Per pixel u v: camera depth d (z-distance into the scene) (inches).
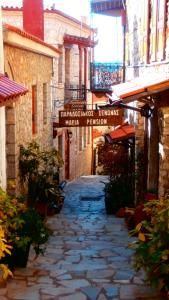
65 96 797.9
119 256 350.6
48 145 628.1
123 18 726.5
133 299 264.2
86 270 314.3
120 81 734.5
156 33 377.1
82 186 783.7
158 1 368.8
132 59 601.3
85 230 443.8
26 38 422.6
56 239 403.2
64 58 780.6
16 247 303.4
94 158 1127.0
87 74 997.8
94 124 598.9
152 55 404.5
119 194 538.6
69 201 639.1
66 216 521.0
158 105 349.4
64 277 299.7
